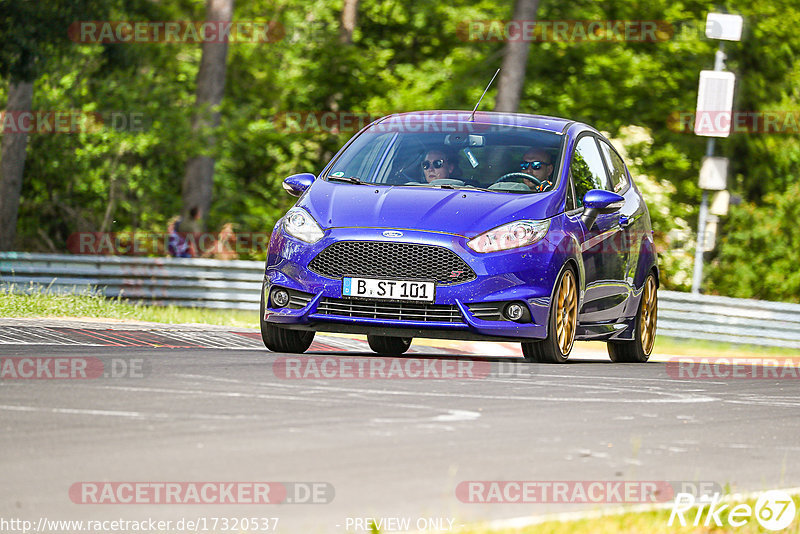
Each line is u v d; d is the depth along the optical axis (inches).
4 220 3774.6
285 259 1224.8
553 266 1216.8
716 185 2436.0
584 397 977.5
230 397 853.2
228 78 4840.1
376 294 1186.6
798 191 4303.6
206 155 3875.5
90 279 2669.8
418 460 658.8
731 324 2470.5
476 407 873.5
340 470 621.6
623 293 1438.2
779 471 713.6
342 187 1282.0
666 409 943.7
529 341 1212.5
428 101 4453.7
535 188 1288.1
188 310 2536.9
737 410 974.4
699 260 2470.5
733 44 4387.3
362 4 5137.8
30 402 786.8
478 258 1182.3
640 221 1504.7
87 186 4089.6
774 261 4281.5
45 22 3184.1
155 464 614.2
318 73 4761.3
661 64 4387.3
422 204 1224.8
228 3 3959.2
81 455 629.3
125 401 808.9
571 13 4505.4
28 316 1744.6
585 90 4340.6
